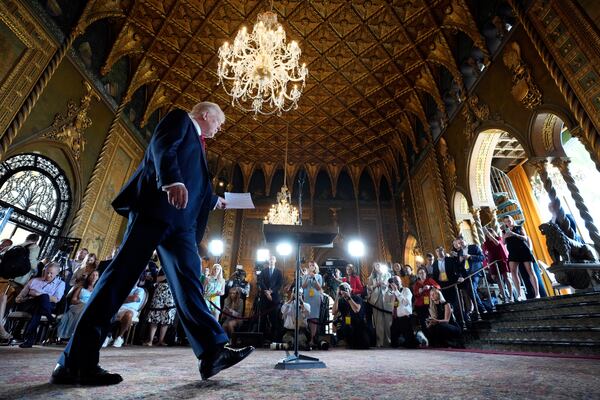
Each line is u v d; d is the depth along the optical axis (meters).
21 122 7.60
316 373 2.01
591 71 5.63
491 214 9.47
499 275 7.07
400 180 16.20
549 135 7.07
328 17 10.69
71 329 5.01
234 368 2.32
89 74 9.86
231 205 2.11
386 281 7.79
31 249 6.06
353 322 6.74
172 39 11.41
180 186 1.44
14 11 7.45
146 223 1.56
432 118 12.38
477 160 9.73
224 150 17.25
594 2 5.61
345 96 13.78
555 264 5.66
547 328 4.70
